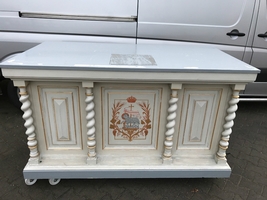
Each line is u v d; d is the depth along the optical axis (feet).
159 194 5.79
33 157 5.42
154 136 5.57
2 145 7.57
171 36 7.84
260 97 10.09
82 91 4.94
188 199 5.68
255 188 6.11
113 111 5.22
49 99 5.02
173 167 5.56
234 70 4.60
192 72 4.57
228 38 8.20
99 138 5.50
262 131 8.96
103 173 5.45
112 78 4.52
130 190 5.88
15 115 9.53
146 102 5.18
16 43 7.47
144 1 7.39
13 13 7.21
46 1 7.14
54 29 7.41
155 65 4.69
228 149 7.79
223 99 5.24
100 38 7.60
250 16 8.06
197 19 7.79
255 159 7.31
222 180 6.33
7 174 6.29
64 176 5.45
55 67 4.35
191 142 5.73
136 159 5.72
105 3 7.30
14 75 4.40
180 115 5.37
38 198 5.56
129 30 7.64
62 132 5.38
